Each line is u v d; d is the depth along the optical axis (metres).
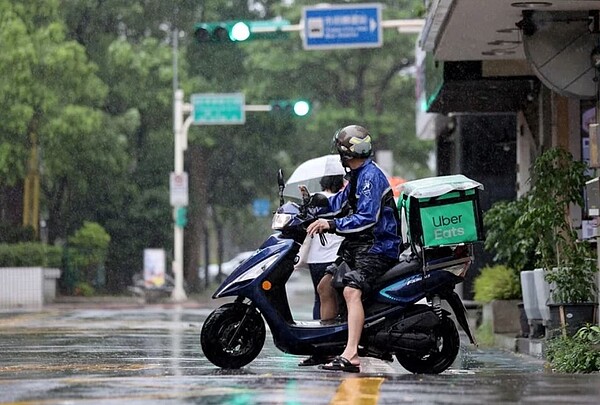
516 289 44.22
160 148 114.06
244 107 90.88
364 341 25.45
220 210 134.88
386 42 131.25
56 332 46.16
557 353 30.33
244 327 26.08
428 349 25.48
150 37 112.38
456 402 19.59
